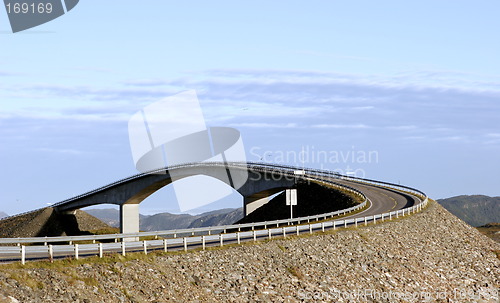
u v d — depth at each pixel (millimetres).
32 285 35312
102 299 37094
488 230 137750
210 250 53094
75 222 178000
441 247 80000
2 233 165000
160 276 43875
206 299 43406
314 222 83438
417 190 123562
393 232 78312
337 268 59250
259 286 48906
